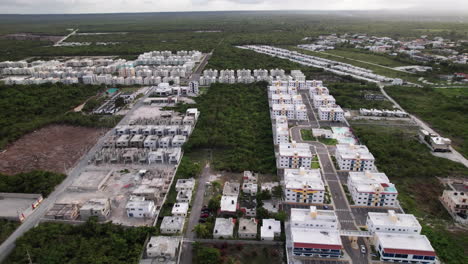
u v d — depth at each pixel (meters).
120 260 151.38
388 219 162.62
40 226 171.62
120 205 193.62
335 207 187.38
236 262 151.62
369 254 152.00
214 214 184.12
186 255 156.00
